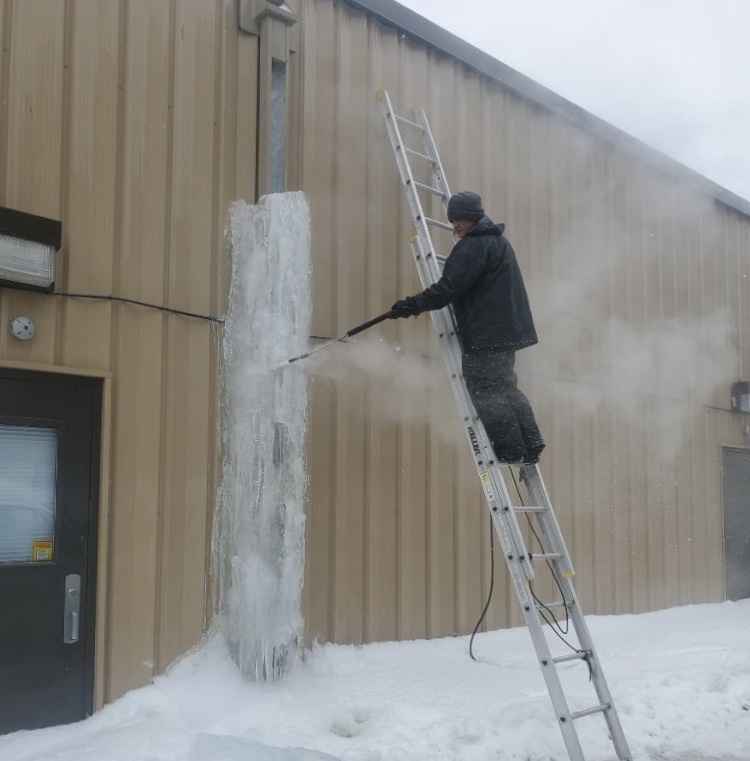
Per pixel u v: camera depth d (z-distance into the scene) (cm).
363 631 610
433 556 664
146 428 503
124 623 483
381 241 657
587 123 854
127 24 519
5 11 471
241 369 544
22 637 450
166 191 528
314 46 627
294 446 541
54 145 480
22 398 460
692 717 539
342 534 604
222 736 435
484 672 592
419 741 458
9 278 438
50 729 450
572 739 408
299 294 552
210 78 558
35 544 462
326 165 624
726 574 1005
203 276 541
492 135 762
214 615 527
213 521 533
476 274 464
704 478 984
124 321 499
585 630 454
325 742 452
